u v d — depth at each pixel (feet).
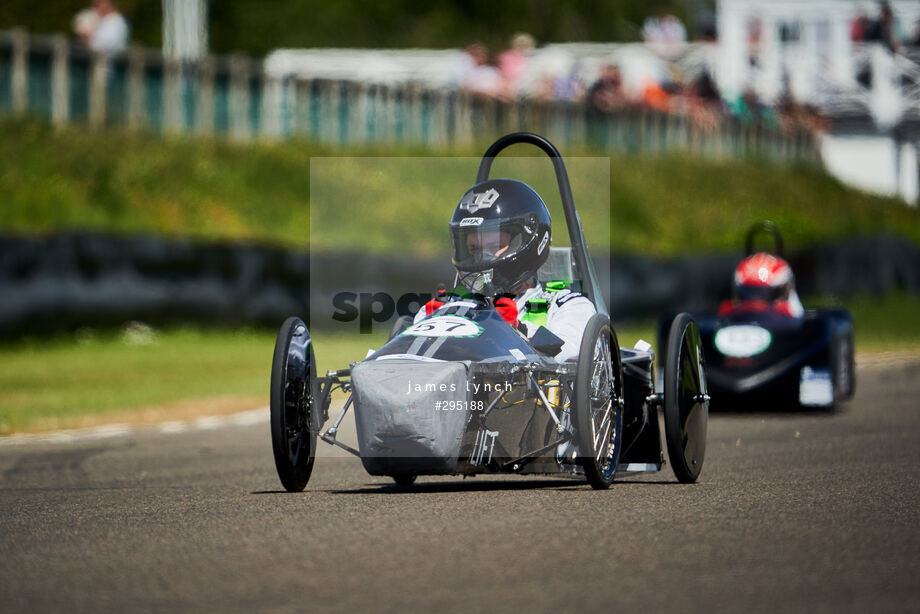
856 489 67.56
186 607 41.14
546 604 40.52
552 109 311.27
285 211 233.14
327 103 267.39
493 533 52.85
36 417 120.16
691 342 73.46
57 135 218.38
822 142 429.79
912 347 217.15
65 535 56.03
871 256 301.22
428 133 286.05
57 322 173.47
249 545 51.57
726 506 60.59
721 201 329.93
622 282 243.19
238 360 170.09
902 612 39.40
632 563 46.60
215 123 249.14
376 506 61.46
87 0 480.64
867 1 421.59
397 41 578.25
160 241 183.83
